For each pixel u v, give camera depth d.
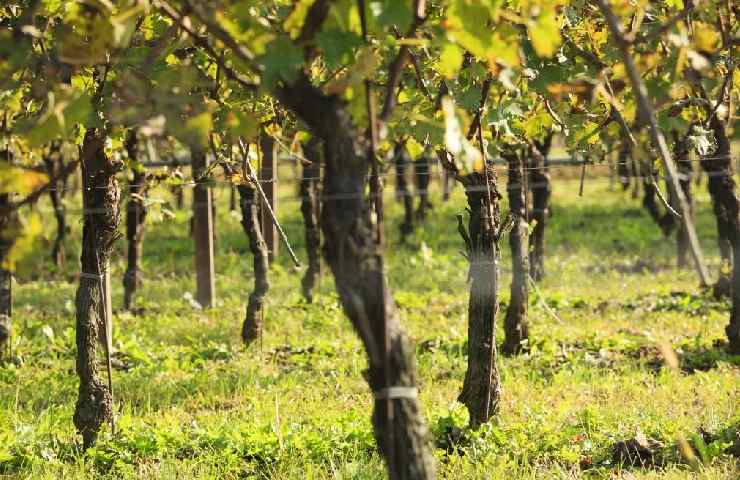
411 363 10.10
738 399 21.55
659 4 14.42
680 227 45.94
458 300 39.03
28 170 8.94
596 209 70.56
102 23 9.21
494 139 18.77
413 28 9.51
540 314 35.19
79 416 19.33
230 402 24.09
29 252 8.80
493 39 9.19
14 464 18.83
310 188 38.88
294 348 30.44
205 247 38.41
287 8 11.55
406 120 14.18
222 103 14.39
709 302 36.22
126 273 38.62
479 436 19.03
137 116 8.81
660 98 11.30
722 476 16.58
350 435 19.25
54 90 8.73
